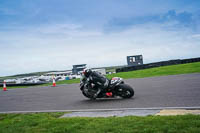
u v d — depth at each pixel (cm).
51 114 671
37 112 733
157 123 433
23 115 698
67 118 575
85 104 805
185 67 2036
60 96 1097
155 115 514
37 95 1234
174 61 2603
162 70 2066
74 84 1747
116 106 704
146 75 1861
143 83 1268
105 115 584
